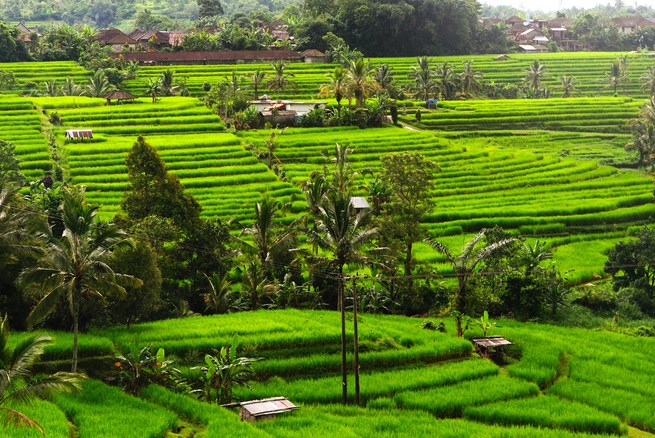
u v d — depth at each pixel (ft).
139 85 606.55
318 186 283.38
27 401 136.87
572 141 531.50
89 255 183.42
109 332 212.64
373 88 524.52
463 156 460.14
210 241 260.42
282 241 257.34
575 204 378.73
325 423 169.07
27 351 138.21
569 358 221.46
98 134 446.60
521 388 194.80
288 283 261.85
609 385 201.26
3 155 320.91
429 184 285.43
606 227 361.51
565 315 268.82
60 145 414.00
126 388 184.75
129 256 217.77
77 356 195.11
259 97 587.27
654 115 481.05
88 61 650.84
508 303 267.80
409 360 214.28
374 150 457.27
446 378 199.93
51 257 178.09
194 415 172.04
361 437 162.91
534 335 236.63
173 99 541.75
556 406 184.75
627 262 283.38
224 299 250.37
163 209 263.70
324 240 222.89
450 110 576.20
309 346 216.13
